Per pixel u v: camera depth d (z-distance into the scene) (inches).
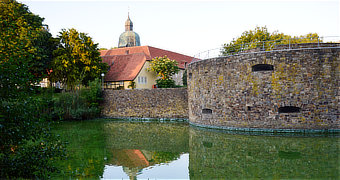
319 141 789.2
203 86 1143.6
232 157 686.5
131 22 3388.3
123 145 861.2
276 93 940.6
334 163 586.2
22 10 1574.8
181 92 1451.8
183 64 2751.0
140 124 1344.7
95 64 1830.7
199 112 1184.2
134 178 539.8
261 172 555.5
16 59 450.3
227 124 1051.9
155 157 719.7
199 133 1028.5
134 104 1561.3
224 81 1050.7
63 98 1504.7
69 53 1765.5
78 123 1397.6
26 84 464.8
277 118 941.2
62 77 1766.7
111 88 1983.3
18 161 447.5
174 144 868.6
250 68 980.6
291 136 873.5
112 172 582.6
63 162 659.4
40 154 469.4
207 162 654.5
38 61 1616.6
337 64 890.1
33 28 1563.7
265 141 826.8
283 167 578.6
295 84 917.8
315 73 900.0
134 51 2554.1
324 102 898.7
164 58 2156.7
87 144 875.4
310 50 901.8
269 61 944.9
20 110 435.8
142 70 2064.5
